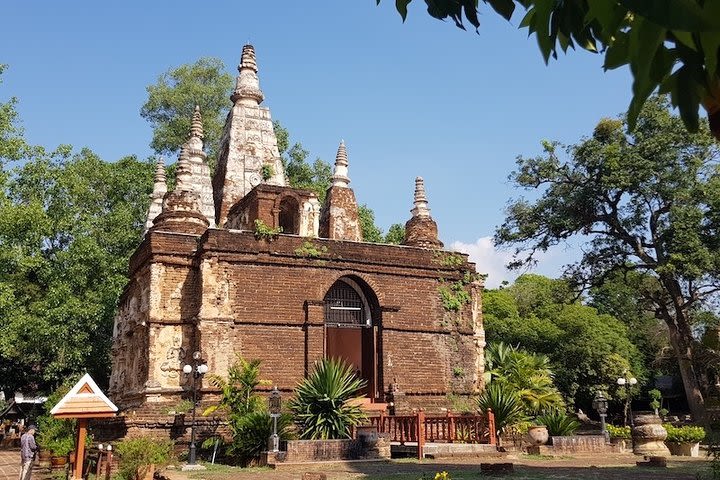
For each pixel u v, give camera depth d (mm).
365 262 24844
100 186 40031
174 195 25609
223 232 22969
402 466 16125
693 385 31438
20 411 42688
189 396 21922
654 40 1853
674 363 47250
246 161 30344
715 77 1922
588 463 16969
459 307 26172
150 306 22672
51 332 32094
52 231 34312
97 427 23281
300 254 23844
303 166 47406
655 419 20562
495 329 43844
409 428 20016
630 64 1975
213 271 22578
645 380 46906
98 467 16078
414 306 25422
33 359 34688
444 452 18016
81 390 14953
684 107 1937
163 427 20719
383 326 24578
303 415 19062
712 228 29984
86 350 33375
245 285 22984
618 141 31828
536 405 24094
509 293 49000
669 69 1974
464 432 19766
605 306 50969
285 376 22781
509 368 26281
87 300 33688
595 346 42656
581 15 2150
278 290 23406
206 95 46250
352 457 17797
